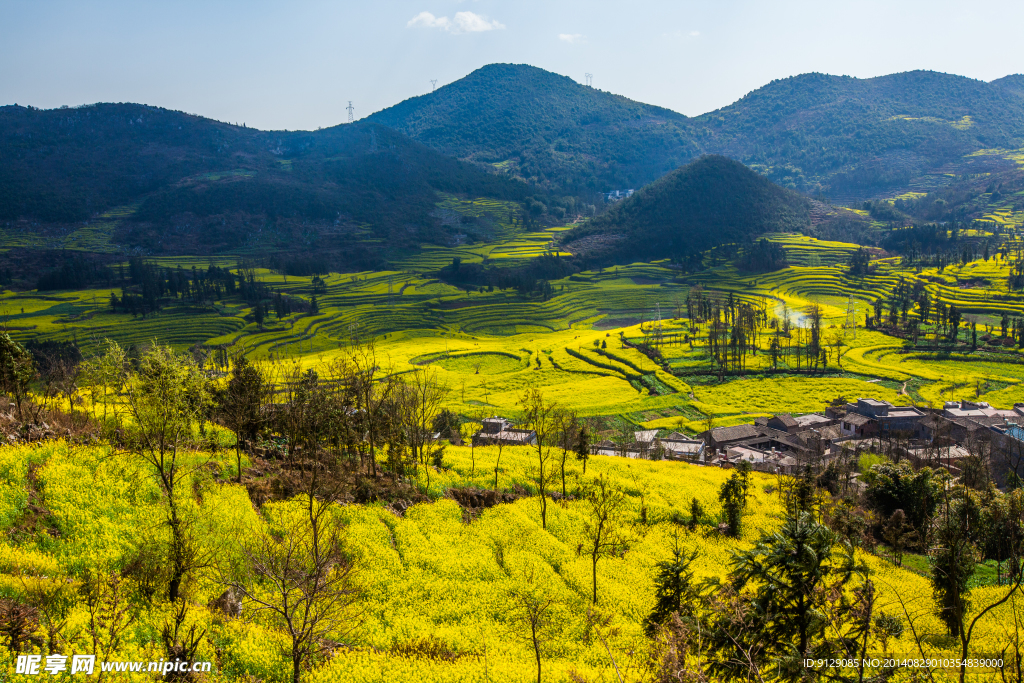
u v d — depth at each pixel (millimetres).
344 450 58000
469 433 95500
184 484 42188
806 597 27250
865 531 56438
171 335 194750
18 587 28000
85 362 48625
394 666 30656
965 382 139375
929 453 84500
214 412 57031
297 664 25203
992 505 52594
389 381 68438
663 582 35188
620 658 34219
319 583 31781
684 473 76125
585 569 45781
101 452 42438
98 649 25047
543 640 36188
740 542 55812
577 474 67000
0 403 48594
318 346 191000
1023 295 194250
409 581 40500
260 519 41438
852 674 26578
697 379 148250
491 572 43312
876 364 151625
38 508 35812
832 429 109312
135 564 31078
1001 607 43312
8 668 23250
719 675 26859
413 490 54750
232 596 32438
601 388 144000
